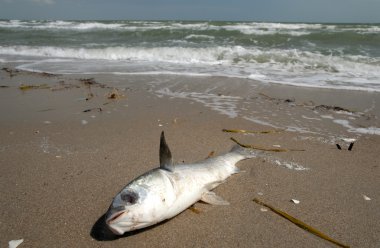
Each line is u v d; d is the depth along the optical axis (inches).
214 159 23.8
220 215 18.9
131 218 15.6
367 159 26.6
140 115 36.9
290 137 31.1
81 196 20.3
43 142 29.1
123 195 15.8
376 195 21.4
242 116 36.8
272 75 58.6
